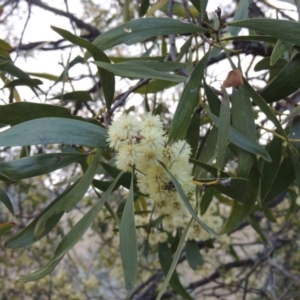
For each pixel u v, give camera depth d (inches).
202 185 14.5
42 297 57.4
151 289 48.1
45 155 15.3
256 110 22.9
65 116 14.9
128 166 13.9
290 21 14.6
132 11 39.6
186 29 15.6
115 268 61.0
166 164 14.1
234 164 32.0
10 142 12.5
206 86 18.5
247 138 16.1
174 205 15.2
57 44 40.0
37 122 13.2
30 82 19.8
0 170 14.5
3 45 21.6
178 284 22.6
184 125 15.1
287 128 19.2
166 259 22.8
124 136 13.7
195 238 22.9
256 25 15.2
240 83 16.4
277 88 17.4
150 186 14.2
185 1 19.9
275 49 15.7
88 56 18.5
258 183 18.1
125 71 15.0
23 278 11.8
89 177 15.0
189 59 21.4
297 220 49.3
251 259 51.0
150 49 25.1
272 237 48.1
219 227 23.3
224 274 48.9
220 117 14.0
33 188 49.9
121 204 20.8
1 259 53.2
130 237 12.3
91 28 43.4
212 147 19.1
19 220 48.7
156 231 23.5
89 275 66.0
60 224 50.4
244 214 18.7
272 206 37.1
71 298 56.9
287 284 54.4
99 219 47.1
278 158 18.4
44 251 54.4
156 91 23.6
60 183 21.3
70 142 13.5
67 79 24.2
